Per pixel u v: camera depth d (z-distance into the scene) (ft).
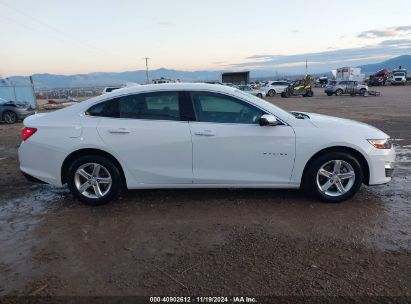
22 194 17.30
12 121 52.29
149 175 14.94
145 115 14.90
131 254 11.19
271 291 9.14
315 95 127.24
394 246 11.39
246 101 14.84
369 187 17.28
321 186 15.05
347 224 13.05
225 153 14.62
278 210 14.43
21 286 9.60
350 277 9.68
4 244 12.05
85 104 15.25
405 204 15.01
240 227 12.94
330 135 14.56
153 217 14.01
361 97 105.19
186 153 14.66
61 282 9.75
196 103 14.89
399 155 24.58
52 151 14.82
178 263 10.60
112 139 14.61
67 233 12.79
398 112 55.36
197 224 13.28
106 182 15.14
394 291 9.05
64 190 17.76
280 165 14.71
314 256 10.82
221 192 16.57
